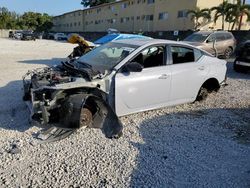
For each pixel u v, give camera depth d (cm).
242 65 1299
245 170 421
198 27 3612
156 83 573
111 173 392
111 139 490
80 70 509
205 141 511
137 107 559
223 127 586
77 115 464
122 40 649
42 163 406
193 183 380
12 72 1095
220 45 1789
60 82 476
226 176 401
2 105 639
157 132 537
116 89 518
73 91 488
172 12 3931
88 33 5809
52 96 462
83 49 1034
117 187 362
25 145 452
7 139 470
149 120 594
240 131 570
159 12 4184
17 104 650
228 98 821
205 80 685
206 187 373
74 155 431
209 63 695
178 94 630
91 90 496
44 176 377
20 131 500
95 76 503
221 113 675
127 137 504
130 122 574
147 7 4500
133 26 4922
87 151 445
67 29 8350
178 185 374
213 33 1775
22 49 2420
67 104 464
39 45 3222
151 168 410
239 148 492
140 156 441
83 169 397
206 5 3653
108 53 590
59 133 484
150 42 592
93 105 500
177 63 628
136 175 390
